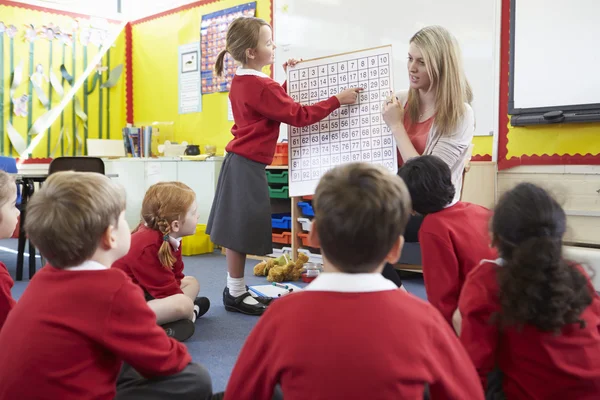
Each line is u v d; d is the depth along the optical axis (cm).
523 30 307
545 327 100
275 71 439
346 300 84
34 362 106
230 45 239
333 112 228
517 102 312
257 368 90
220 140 485
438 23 342
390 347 81
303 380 82
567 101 295
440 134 192
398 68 364
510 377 111
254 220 240
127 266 208
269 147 242
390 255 91
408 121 208
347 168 90
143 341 114
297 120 223
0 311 142
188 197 214
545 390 105
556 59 297
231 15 464
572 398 104
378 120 218
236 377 93
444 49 189
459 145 189
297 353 83
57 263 113
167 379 131
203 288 307
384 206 85
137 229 221
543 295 99
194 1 495
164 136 531
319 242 89
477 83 329
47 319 107
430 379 83
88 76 538
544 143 307
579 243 295
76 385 107
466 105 194
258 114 238
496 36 319
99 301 109
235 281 257
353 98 221
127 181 491
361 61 222
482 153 332
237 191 240
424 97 203
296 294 90
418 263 313
